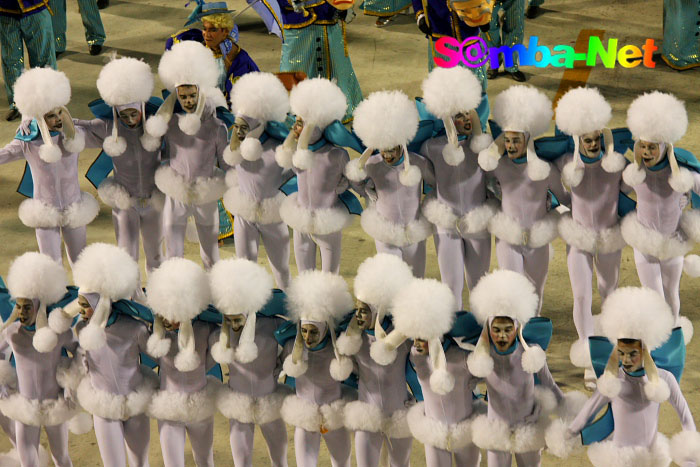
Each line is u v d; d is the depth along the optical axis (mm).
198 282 19578
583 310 24734
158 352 20125
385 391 20281
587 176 23547
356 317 19641
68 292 21266
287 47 37562
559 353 26359
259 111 24781
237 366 20719
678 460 18844
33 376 21328
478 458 20703
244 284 19406
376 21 49844
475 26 35031
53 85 24672
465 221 24516
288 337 20359
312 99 23484
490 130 24219
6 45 40531
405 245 25062
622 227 23906
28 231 33594
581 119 22516
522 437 19516
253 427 21422
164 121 25391
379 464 22938
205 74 25094
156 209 27031
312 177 24922
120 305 20406
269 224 26484
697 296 28297
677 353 19031
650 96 22469
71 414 21672
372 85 43156
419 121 24078
